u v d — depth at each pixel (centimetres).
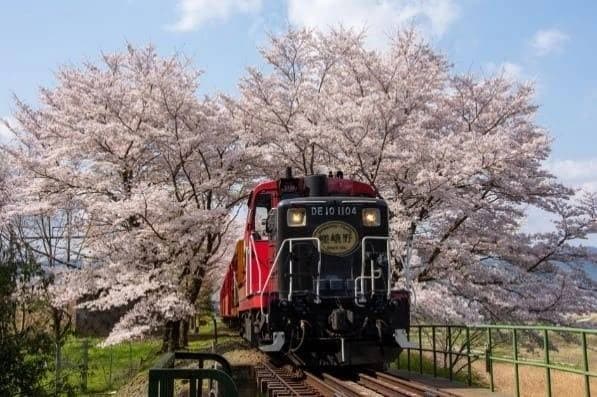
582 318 1745
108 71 2162
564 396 1277
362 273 1127
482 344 1524
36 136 2233
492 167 1644
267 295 1139
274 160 1936
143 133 1861
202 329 3666
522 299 1650
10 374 780
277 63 2062
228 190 2012
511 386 1387
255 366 1226
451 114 1933
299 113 1889
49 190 1886
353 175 1756
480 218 1712
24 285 823
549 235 1756
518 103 1895
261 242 1262
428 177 1584
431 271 1675
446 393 889
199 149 1908
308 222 1167
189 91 1966
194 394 679
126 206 1706
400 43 1894
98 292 1886
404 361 1612
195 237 1748
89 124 1830
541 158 1781
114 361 2248
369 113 1653
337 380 1025
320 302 1107
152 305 1731
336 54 1953
